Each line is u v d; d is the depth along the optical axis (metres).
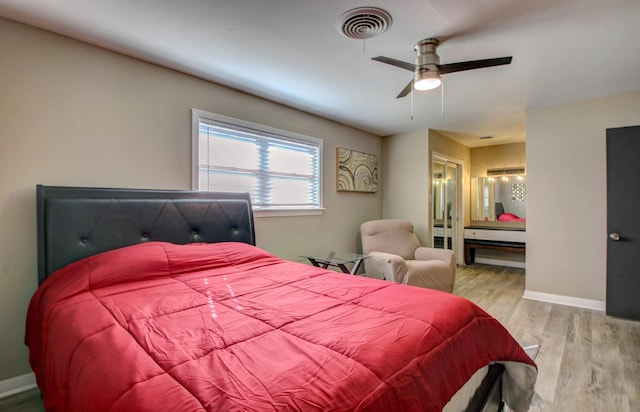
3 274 1.77
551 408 1.69
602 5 1.65
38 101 1.86
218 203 2.55
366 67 2.41
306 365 0.82
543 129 3.50
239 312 1.24
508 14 1.74
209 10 1.69
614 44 2.07
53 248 1.77
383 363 0.86
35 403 1.72
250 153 3.01
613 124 3.12
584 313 3.14
